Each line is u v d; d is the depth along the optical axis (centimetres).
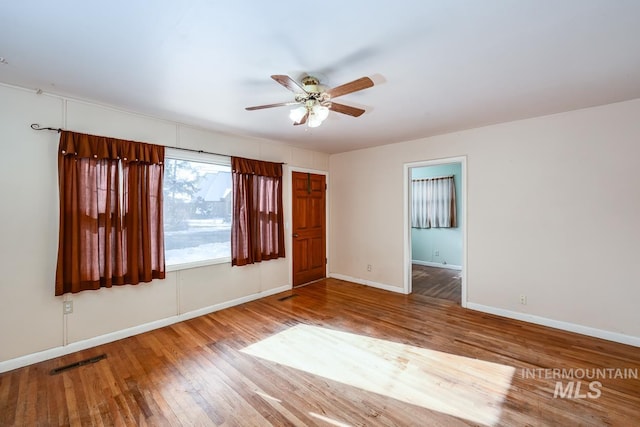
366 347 271
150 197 308
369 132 380
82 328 269
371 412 185
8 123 234
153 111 294
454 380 219
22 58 192
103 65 201
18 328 239
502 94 252
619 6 139
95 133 275
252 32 162
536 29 159
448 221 625
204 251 362
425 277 544
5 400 197
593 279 290
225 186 385
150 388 210
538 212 320
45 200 251
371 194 480
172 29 159
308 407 190
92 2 136
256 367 238
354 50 181
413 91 245
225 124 339
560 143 305
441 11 143
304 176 493
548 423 174
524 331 304
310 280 507
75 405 192
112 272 284
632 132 268
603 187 283
